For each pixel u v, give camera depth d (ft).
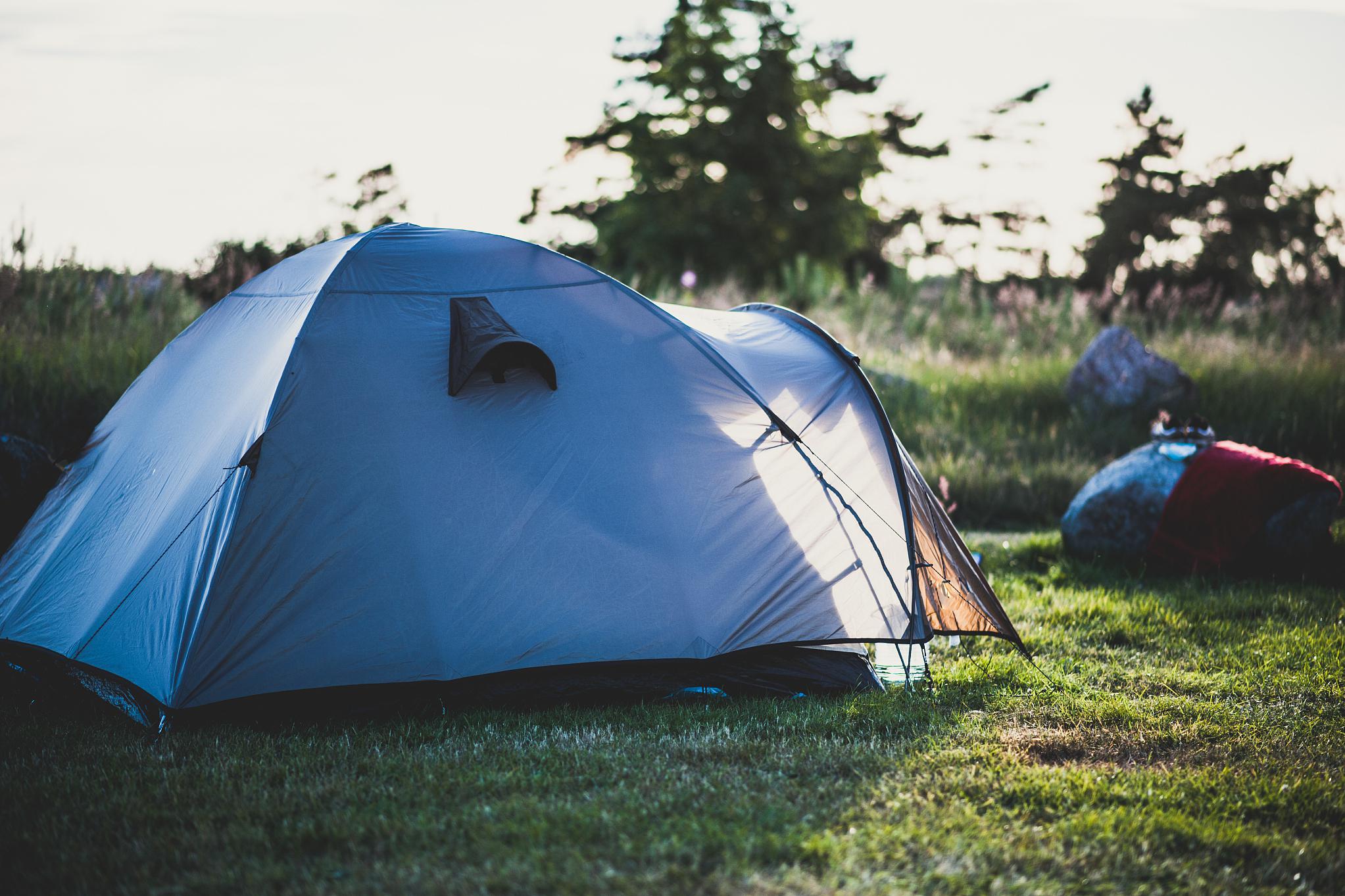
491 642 14.39
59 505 17.94
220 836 10.72
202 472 15.10
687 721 14.30
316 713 14.07
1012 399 39.96
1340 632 18.89
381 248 16.75
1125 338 38.68
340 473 14.58
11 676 15.74
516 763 12.65
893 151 129.90
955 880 9.77
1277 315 48.21
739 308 21.22
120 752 13.00
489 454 15.16
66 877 9.99
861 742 13.47
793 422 16.75
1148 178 123.44
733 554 15.65
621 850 10.27
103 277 35.06
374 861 10.20
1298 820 11.37
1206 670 17.07
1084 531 24.81
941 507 17.95
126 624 14.47
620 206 96.58
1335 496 22.95
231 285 36.73
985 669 17.02
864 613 16.10
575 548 14.99
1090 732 13.94
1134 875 10.07
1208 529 23.35
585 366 16.15
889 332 49.06
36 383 28.22
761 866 10.06
